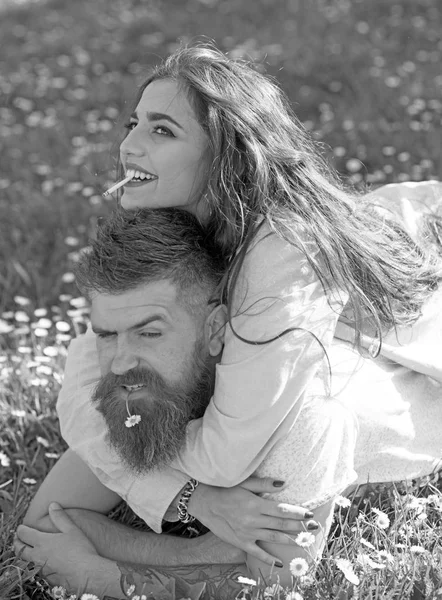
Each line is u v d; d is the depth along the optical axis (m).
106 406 2.37
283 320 2.27
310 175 2.55
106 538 2.51
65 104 7.02
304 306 2.30
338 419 2.30
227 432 2.27
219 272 2.37
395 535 2.38
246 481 2.33
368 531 2.47
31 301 4.12
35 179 5.63
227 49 7.54
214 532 2.36
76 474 2.60
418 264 2.63
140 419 2.32
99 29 8.77
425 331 2.61
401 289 2.55
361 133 5.63
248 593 2.24
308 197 2.50
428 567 2.23
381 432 2.45
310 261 2.32
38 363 3.32
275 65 6.96
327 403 2.31
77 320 3.69
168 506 2.41
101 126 6.36
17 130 6.49
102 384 2.38
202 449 2.32
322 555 2.38
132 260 2.29
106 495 2.61
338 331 2.50
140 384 2.32
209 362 2.40
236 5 8.88
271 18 8.44
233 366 2.28
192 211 2.50
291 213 2.40
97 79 7.47
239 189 2.44
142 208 2.45
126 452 2.37
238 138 2.45
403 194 2.98
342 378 2.43
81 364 2.64
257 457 2.29
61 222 4.85
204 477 2.33
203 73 2.48
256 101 2.52
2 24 9.41
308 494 2.29
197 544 2.43
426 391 2.60
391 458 2.50
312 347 2.27
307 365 2.27
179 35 8.22
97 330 2.37
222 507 2.33
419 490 2.62
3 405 3.20
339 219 2.50
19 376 3.39
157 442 2.34
